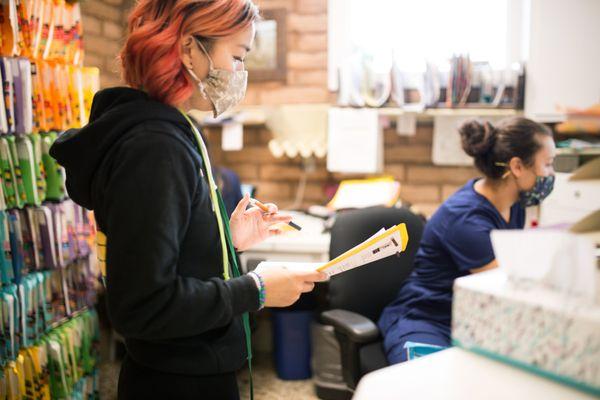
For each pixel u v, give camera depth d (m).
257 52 2.96
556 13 2.38
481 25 2.79
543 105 2.45
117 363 2.74
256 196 3.05
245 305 0.93
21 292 1.59
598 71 2.37
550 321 0.65
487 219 1.70
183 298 0.84
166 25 0.92
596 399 0.62
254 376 2.67
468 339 0.75
